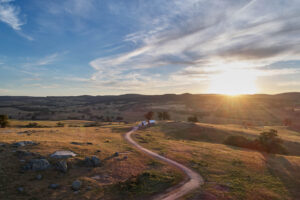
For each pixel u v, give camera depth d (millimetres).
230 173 26391
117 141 45719
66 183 20219
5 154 24219
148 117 117250
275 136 55438
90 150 31500
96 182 21125
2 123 74688
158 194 19125
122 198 18281
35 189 18266
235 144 57750
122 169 25422
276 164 33938
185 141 55375
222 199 18344
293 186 23641
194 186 21172
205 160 32250
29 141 30703
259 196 19734
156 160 30375
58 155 25609
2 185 18078
